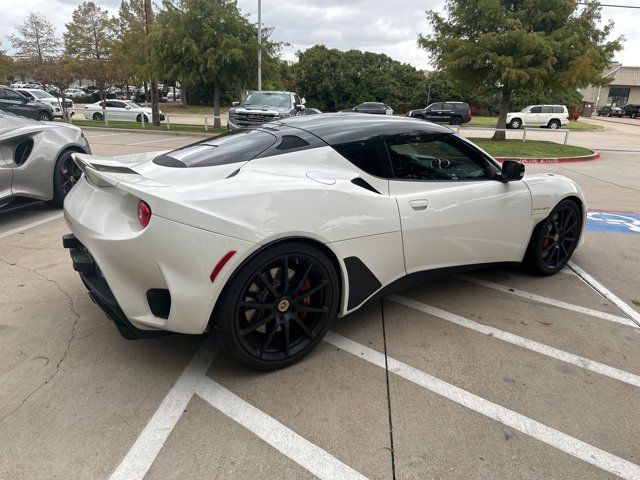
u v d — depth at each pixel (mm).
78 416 2115
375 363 2572
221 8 18172
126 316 2248
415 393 2322
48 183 5137
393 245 2734
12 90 19125
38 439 1973
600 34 15578
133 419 2104
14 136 4773
